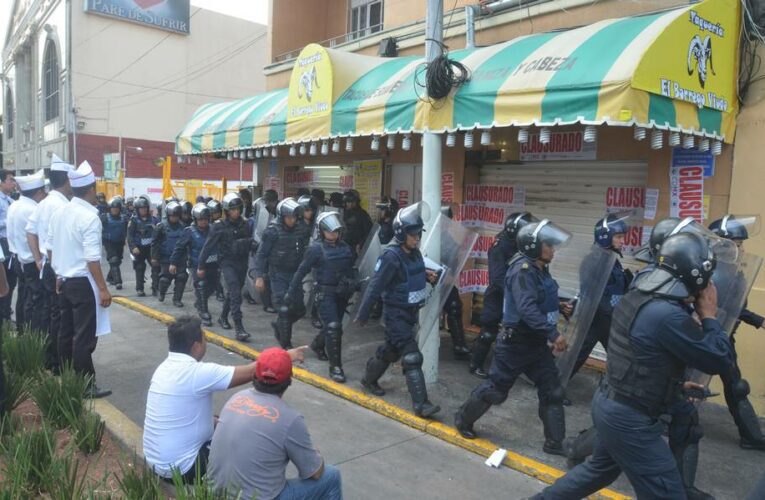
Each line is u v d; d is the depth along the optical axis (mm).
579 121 4508
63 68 28219
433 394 5559
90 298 4996
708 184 5527
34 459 3412
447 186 8000
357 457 4340
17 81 37688
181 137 11242
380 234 6859
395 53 8523
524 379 6055
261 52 33906
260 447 2689
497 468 4215
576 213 6848
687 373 3650
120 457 3859
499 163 7660
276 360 2805
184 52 30891
